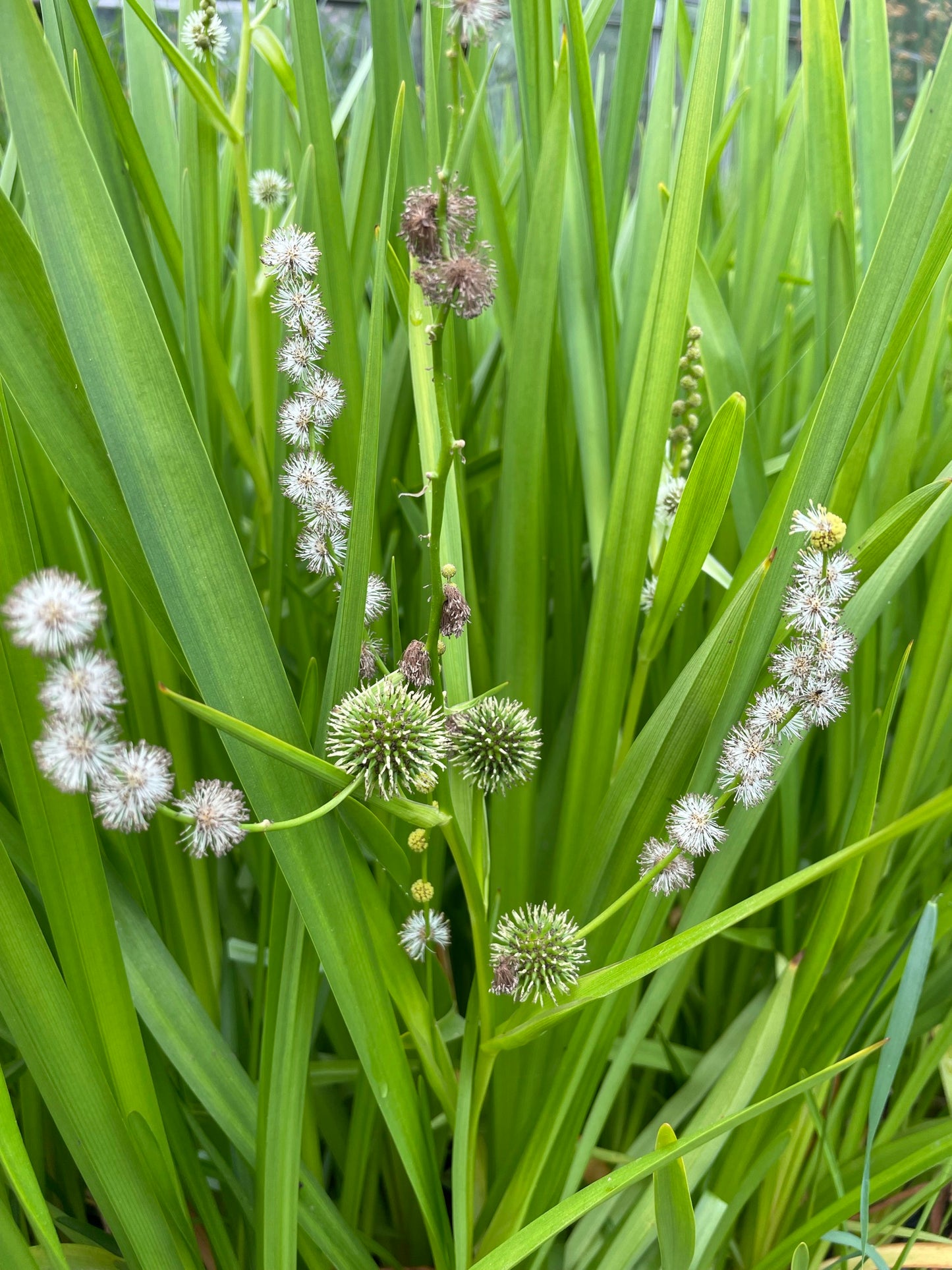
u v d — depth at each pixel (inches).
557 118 7.4
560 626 10.5
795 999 8.4
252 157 13.2
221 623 5.3
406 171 9.1
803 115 10.8
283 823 4.9
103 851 7.0
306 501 6.0
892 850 10.5
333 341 9.3
